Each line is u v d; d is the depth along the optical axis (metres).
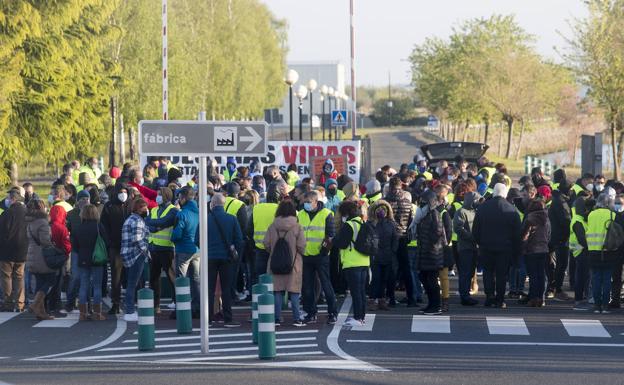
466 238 39.28
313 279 35.38
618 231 37.06
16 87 80.81
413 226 37.41
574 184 47.75
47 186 119.31
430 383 24.36
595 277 37.66
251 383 23.98
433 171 56.75
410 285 39.34
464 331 33.75
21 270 38.97
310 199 34.88
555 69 184.38
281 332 33.56
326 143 63.91
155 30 136.88
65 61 91.62
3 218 38.66
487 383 24.41
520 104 176.12
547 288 42.09
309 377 24.97
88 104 95.31
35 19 79.88
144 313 29.97
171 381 24.20
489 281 39.09
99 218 38.97
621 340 32.16
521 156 194.38
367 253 34.25
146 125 27.47
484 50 184.50
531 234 38.81
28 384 23.73
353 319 34.62
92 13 95.50
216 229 34.72
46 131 87.44
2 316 37.88
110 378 24.66
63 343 31.97
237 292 42.62
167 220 36.31
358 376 25.23
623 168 134.88
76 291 38.16
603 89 108.81
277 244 34.28
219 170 62.06
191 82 151.50
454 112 186.62
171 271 37.28
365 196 41.03
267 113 105.62
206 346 28.95
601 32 109.38
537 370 26.47
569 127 194.12
